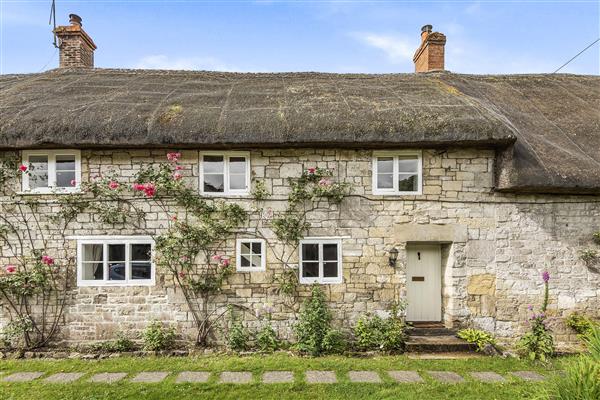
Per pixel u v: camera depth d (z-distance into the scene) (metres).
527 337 6.86
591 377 4.15
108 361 6.50
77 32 11.42
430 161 7.74
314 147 7.66
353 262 7.66
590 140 8.14
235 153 7.68
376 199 7.71
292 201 7.64
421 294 8.22
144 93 8.71
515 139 7.16
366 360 6.55
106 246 7.54
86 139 7.09
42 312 7.43
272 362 6.37
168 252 7.44
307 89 9.21
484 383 5.52
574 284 7.75
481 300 7.72
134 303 7.51
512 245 7.76
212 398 5.05
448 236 7.71
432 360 6.55
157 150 7.61
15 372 5.98
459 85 10.07
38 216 7.46
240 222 7.64
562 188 7.30
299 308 7.58
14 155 7.44
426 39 11.94
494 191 7.76
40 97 8.27
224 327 7.54
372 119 7.49
